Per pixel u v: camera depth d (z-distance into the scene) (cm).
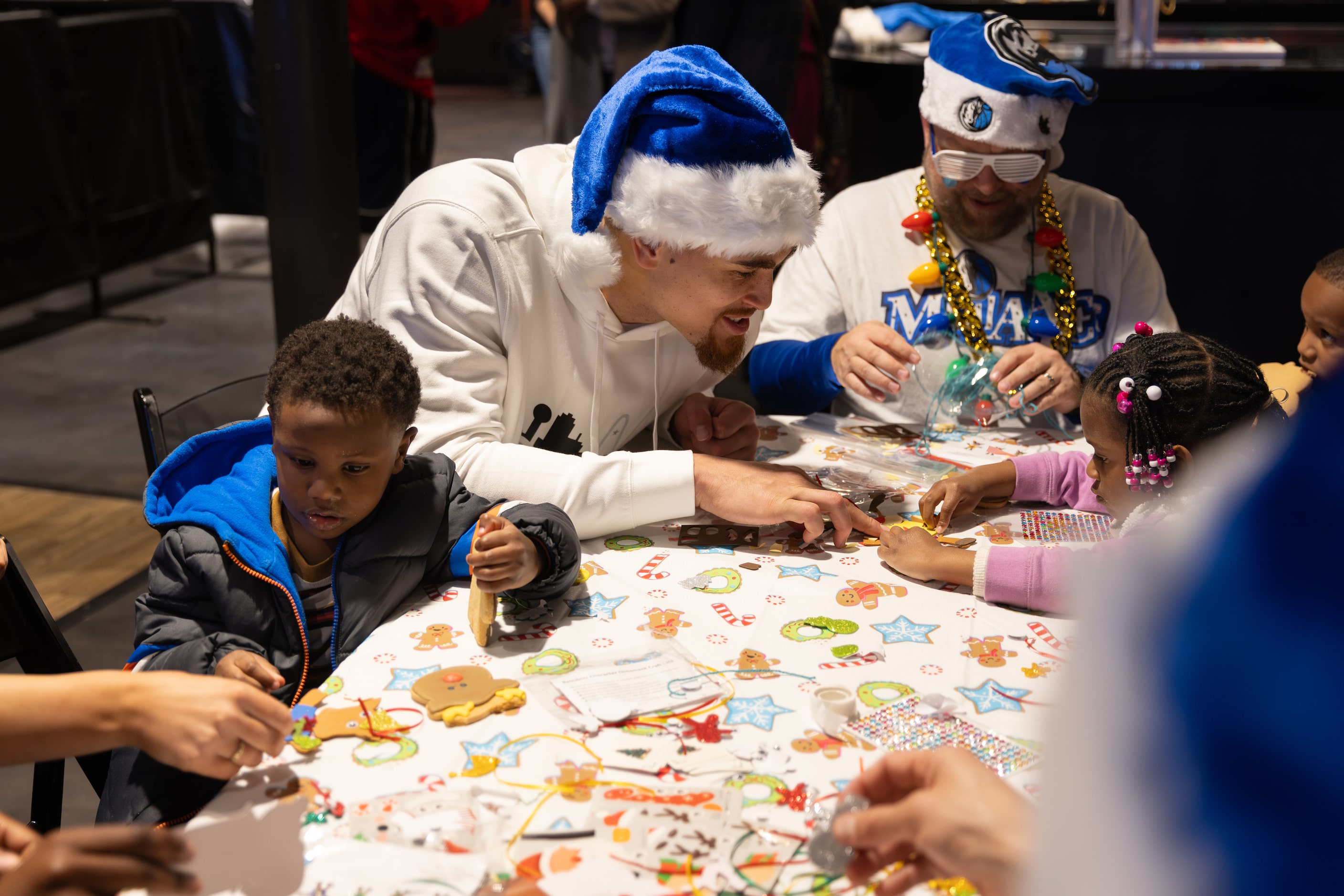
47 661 129
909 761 77
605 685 106
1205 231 311
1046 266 207
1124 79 297
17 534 321
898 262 212
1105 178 312
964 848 70
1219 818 37
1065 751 43
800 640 116
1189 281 318
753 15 342
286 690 116
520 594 121
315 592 123
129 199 549
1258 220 306
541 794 90
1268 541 37
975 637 117
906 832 72
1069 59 321
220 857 82
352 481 116
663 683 107
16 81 469
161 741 87
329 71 281
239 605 116
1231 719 37
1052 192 211
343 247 297
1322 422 38
